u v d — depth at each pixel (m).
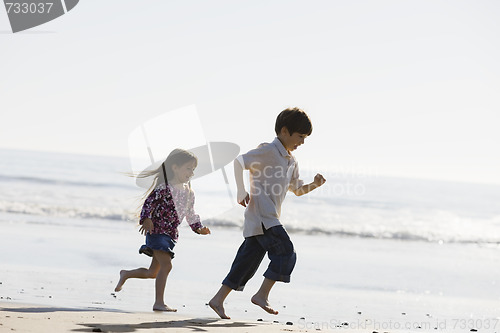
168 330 4.05
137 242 11.94
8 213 16.45
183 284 7.54
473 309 7.14
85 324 4.05
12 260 8.28
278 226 5.13
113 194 27.00
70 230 13.24
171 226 5.72
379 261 12.13
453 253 15.53
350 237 18.30
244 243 5.29
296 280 8.73
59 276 7.29
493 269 12.23
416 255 14.18
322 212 27.70
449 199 42.44
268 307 5.04
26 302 5.19
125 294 6.44
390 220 27.38
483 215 35.59
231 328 4.39
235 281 5.18
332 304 6.85
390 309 6.76
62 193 26.16
